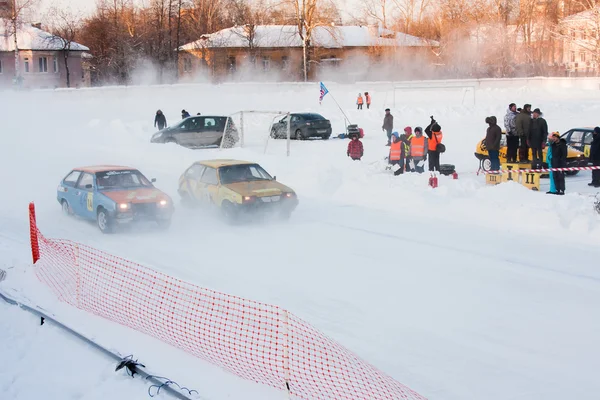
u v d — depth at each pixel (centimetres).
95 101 4434
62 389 682
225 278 1050
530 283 1031
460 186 1661
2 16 6406
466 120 3669
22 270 1104
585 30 6400
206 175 1549
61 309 909
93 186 1437
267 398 626
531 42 6775
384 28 7306
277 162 2169
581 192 1766
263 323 807
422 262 1152
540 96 4866
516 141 2009
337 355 721
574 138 2234
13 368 739
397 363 736
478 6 6681
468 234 1361
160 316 837
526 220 1416
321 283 1028
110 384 680
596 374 713
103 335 808
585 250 1223
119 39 6525
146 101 4653
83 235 1369
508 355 762
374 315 888
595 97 4741
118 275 1044
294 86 5141
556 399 657
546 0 6750
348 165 1928
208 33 7325
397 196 1666
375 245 1273
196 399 629
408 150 1992
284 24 6362
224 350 721
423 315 890
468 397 658
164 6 6825
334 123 3800
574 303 939
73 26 6888
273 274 1075
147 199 1374
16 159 2542
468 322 865
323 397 611
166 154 2492
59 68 6725
